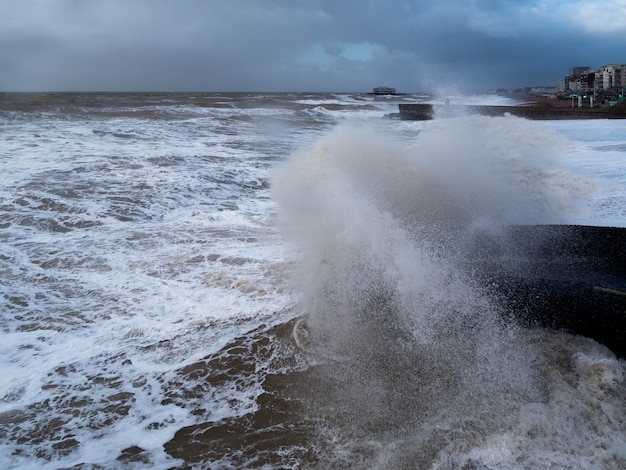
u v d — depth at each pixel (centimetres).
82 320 435
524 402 309
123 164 1055
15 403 322
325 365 365
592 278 439
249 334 410
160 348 392
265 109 3491
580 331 369
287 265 550
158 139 1520
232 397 332
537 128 1552
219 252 598
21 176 898
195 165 1102
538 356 350
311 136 1817
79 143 1320
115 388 342
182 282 512
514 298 412
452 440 282
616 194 813
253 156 1274
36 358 376
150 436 295
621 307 385
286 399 328
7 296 476
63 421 307
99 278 523
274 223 714
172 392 338
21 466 269
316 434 294
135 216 743
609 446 268
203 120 2272
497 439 279
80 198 802
